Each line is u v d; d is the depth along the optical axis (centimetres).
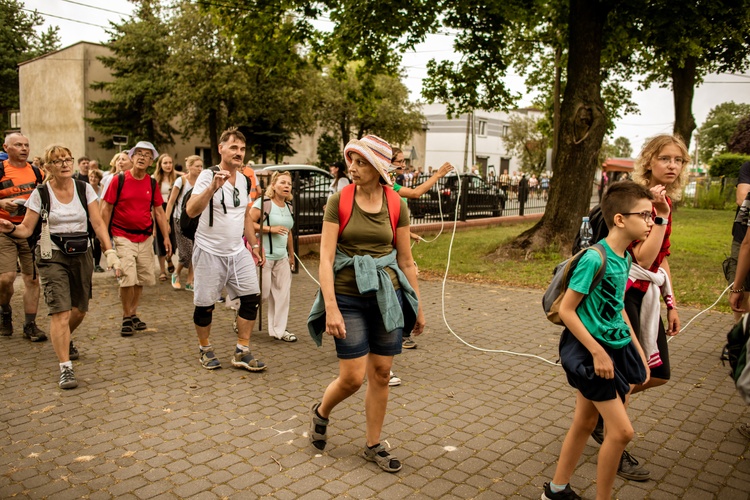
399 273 317
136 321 619
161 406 416
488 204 1794
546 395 445
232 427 382
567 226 1075
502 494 304
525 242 1093
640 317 304
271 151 3181
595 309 267
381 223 313
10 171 551
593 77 1034
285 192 573
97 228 480
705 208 2572
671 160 309
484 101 1434
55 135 3519
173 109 2698
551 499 288
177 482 311
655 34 1159
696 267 995
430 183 530
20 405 414
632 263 303
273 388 455
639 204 257
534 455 347
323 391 450
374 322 317
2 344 559
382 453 329
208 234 476
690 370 504
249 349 545
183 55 2594
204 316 493
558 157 1077
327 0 1243
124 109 3161
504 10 1212
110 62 3206
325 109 3612
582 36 1024
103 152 3438
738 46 1738
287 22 1330
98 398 429
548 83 2230
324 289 302
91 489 303
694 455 349
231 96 2627
